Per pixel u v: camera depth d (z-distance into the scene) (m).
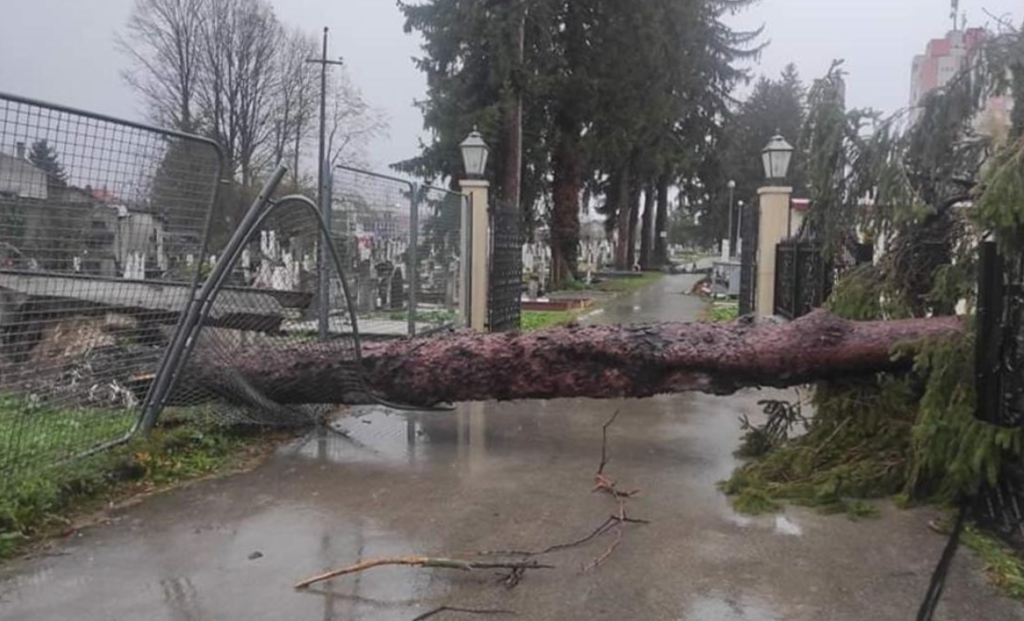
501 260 10.88
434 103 19.98
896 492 4.06
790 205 11.09
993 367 3.61
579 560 3.24
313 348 5.18
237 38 34.88
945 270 4.59
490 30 19.08
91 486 3.89
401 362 5.05
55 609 2.74
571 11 22.25
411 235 8.31
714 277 22.50
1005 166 3.35
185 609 2.75
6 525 3.35
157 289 4.77
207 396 5.03
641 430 5.69
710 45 31.88
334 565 3.15
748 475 4.30
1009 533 3.41
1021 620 2.73
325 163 7.41
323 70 29.38
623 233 35.44
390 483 4.28
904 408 4.42
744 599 2.89
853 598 2.91
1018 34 4.67
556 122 23.25
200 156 4.67
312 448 5.00
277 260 6.48
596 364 4.85
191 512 3.77
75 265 4.24
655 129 26.31
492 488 4.22
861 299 5.28
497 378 4.95
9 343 4.07
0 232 3.85
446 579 3.04
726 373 4.69
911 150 5.26
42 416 4.17
